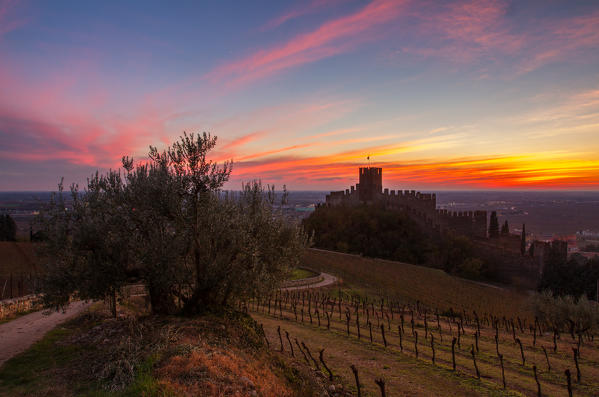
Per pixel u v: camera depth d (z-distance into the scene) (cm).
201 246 1466
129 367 928
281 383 1077
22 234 8238
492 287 6181
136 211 1420
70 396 838
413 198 9600
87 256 1383
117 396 795
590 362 1667
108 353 1087
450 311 3416
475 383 1287
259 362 1158
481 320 3077
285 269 1642
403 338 2023
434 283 5391
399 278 5359
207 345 1101
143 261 1352
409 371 1400
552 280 6344
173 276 1355
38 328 1820
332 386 1194
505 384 1302
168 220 1436
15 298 3262
